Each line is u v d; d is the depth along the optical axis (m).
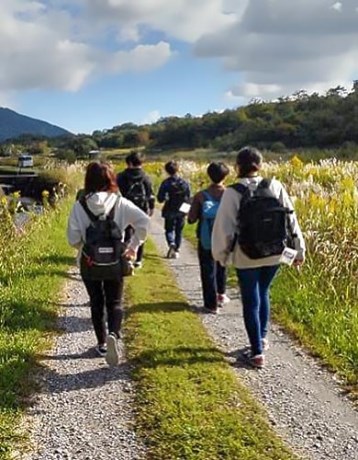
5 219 9.60
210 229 6.94
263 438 3.97
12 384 4.76
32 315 6.58
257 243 5.09
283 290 7.37
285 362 5.48
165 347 5.67
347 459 3.81
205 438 3.95
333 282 7.00
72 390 4.81
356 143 43.28
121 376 5.09
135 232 5.34
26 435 4.05
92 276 5.26
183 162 30.77
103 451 3.87
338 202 8.76
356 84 53.22
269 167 16.56
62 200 18.83
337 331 5.91
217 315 7.00
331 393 4.82
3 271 8.23
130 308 7.05
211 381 4.88
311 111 53.78
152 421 4.21
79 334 6.24
